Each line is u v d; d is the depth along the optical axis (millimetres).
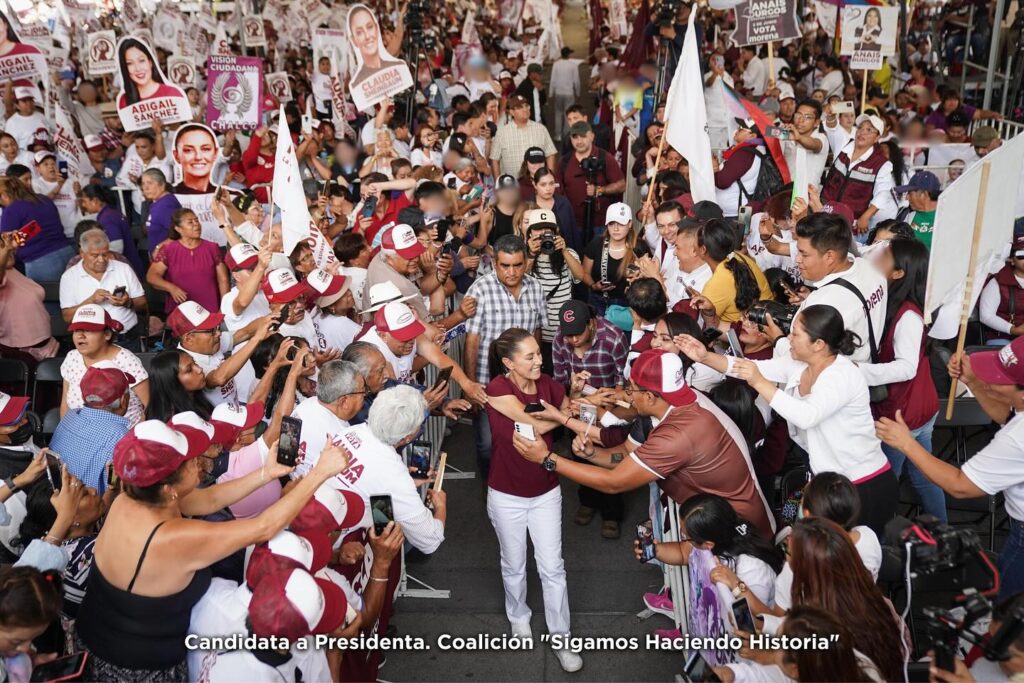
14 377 5910
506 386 4184
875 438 3629
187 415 2920
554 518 4262
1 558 3639
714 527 3404
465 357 5414
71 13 16328
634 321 4695
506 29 23438
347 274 5828
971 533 2785
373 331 4590
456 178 8383
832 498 3094
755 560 3412
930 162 8898
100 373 4066
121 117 8328
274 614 2430
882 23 8688
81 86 11977
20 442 4121
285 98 12406
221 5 16453
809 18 18391
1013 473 3305
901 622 2820
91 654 2777
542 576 4297
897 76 13836
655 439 3668
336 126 11352
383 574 3254
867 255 4199
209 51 14836
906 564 2820
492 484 4270
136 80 8289
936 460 3451
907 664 2836
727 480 3672
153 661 2736
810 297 4055
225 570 3141
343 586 3057
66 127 8688
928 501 4578
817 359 3521
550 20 22812
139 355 5984
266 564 2617
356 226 7230
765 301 4242
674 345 3781
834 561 2613
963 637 2590
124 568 2684
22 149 10312
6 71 9117
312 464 3594
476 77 15281
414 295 5215
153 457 2664
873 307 3975
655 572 5055
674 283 5629
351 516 3062
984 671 2727
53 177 8539
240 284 5559
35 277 7398
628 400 4348
